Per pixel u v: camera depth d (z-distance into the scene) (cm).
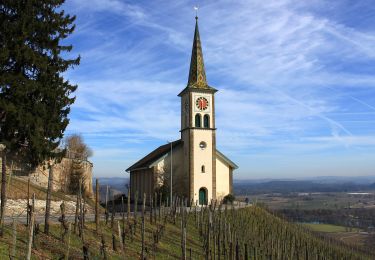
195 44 7269
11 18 3978
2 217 2495
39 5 4100
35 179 5034
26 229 2708
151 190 6969
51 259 2388
